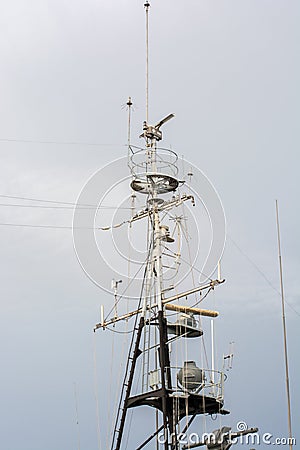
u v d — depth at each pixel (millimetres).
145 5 43312
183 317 36219
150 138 38719
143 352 36375
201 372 35219
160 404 35500
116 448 35906
